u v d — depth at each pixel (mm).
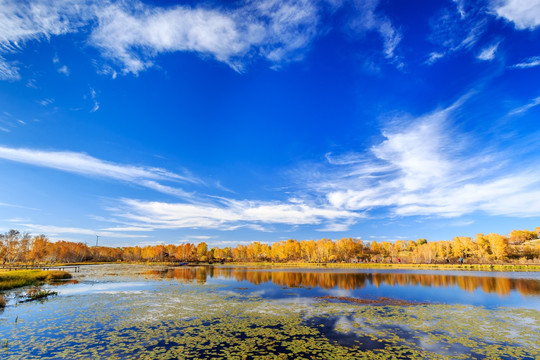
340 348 15164
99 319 21062
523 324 19891
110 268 93250
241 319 21188
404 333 17844
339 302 28078
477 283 43656
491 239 110938
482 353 14461
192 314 22750
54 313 23031
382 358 13836
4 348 14938
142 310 24172
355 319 21281
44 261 143250
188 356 14000
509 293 33750
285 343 15930
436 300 29281
